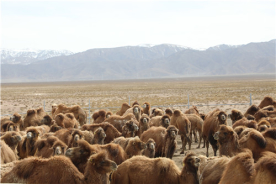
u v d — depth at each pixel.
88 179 7.52
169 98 62.06
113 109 41.91
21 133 14.84
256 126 13.09
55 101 64.12
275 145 9.18
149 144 11.70
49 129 16.45
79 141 8.64
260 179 5.93
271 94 62.00
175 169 8.86
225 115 15.13
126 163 9.09
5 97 83.50
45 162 7.49
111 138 14.54
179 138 22.31
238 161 6.80
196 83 152.12
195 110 21.89
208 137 15.79
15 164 8.09
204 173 8.55
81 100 65.12
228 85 115.94
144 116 16.02
